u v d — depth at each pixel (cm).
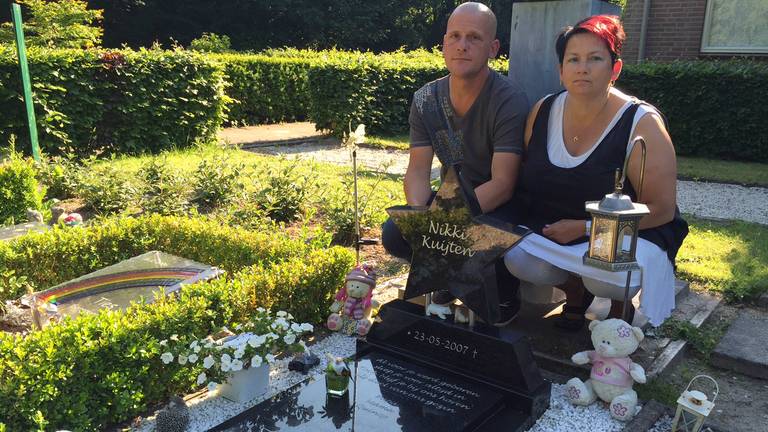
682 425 325
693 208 862
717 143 1235
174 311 369
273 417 316
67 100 1073
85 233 542
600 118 376
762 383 397
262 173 876
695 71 1211
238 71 1752
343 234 682
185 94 1220
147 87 1165
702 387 390
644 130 364
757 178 1031
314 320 459
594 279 369
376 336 396
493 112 403
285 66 1845
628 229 317
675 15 1326
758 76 1159
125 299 433
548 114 398
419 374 364
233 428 306
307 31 3456
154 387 353
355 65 1438
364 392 342
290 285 437
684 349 431
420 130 441
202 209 772
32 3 1919
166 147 1205
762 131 1182
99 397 333
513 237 337
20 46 900
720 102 1207
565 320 439
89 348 328
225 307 397
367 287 439
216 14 3366
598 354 348
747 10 1253
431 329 369
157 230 568
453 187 351
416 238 371
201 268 473
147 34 3231
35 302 420
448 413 321
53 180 830
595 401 358
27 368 309
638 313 455
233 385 362
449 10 4019
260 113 1845
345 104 1450
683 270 564
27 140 1041
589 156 375
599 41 356
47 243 521
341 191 810
